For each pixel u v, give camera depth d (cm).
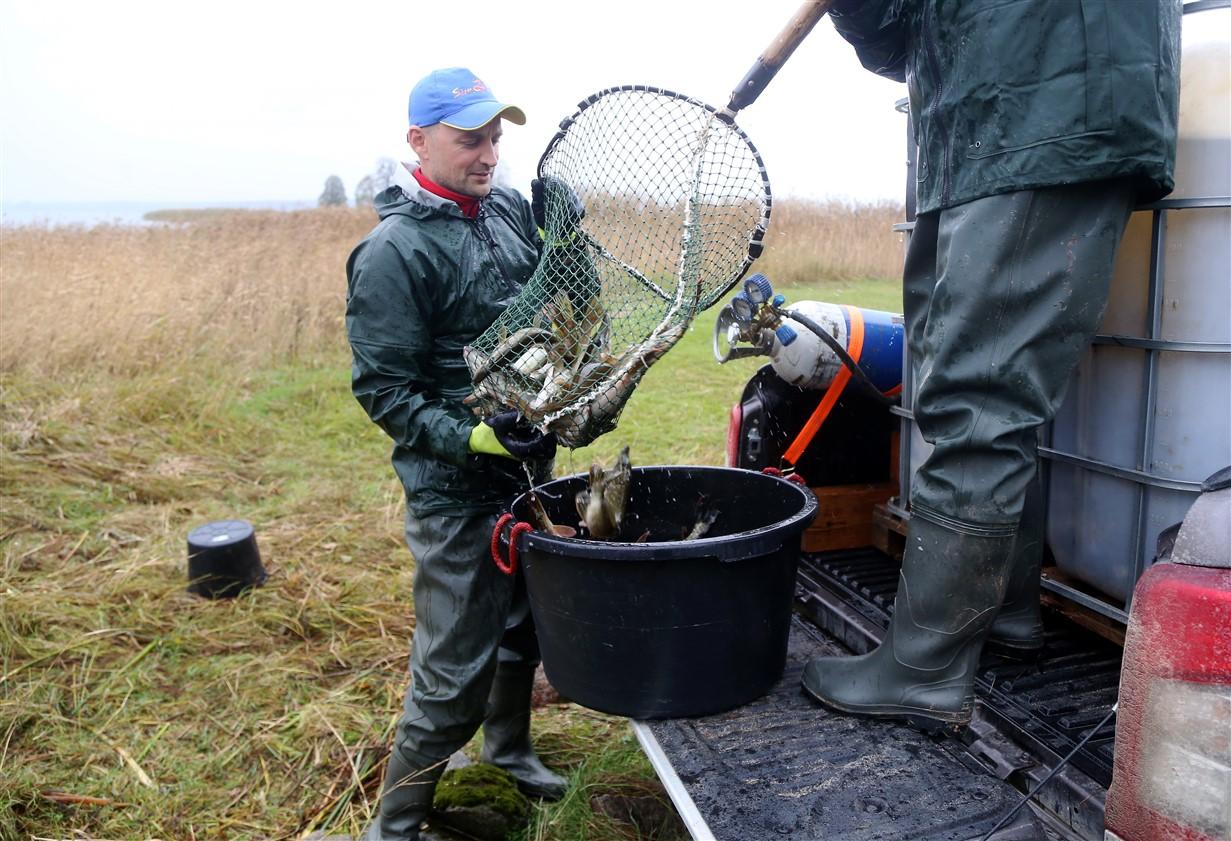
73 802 295
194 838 281
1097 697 200
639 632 199
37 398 704
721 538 195
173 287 951
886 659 200
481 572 239
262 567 458
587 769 293
